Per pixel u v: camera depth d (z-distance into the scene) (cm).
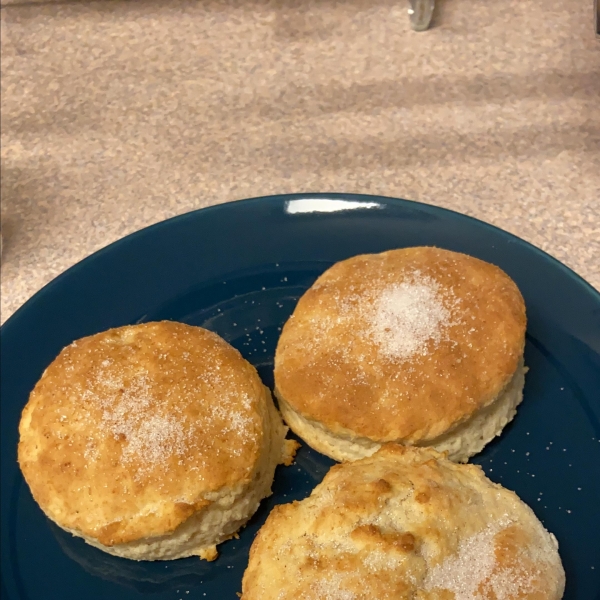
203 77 31
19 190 27
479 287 19
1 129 30
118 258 22
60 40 34
